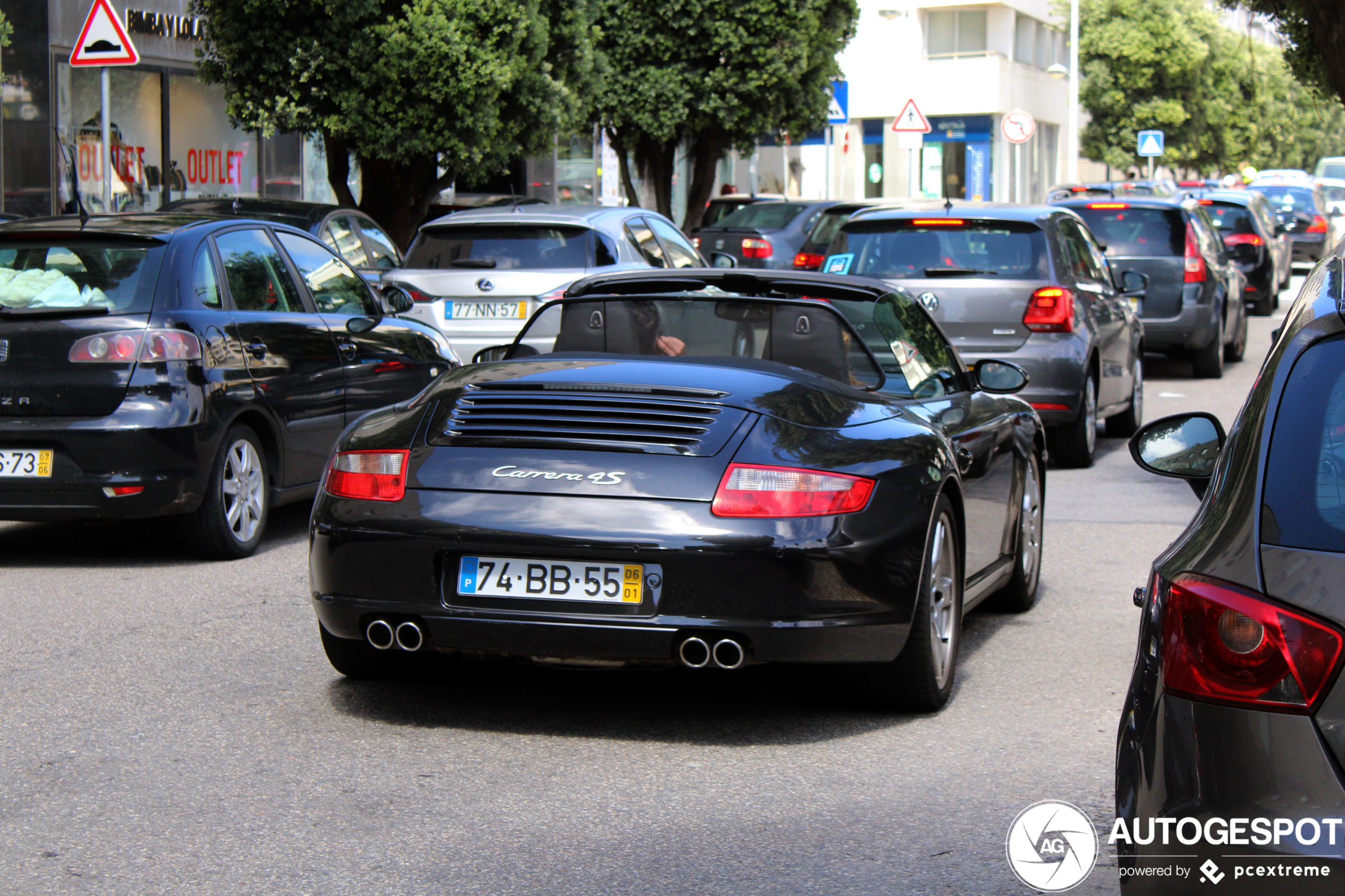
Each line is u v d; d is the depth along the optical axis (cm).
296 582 739
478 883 374
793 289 593
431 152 1728
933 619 520
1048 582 770
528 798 439
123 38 1266
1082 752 486
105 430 734
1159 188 2856
